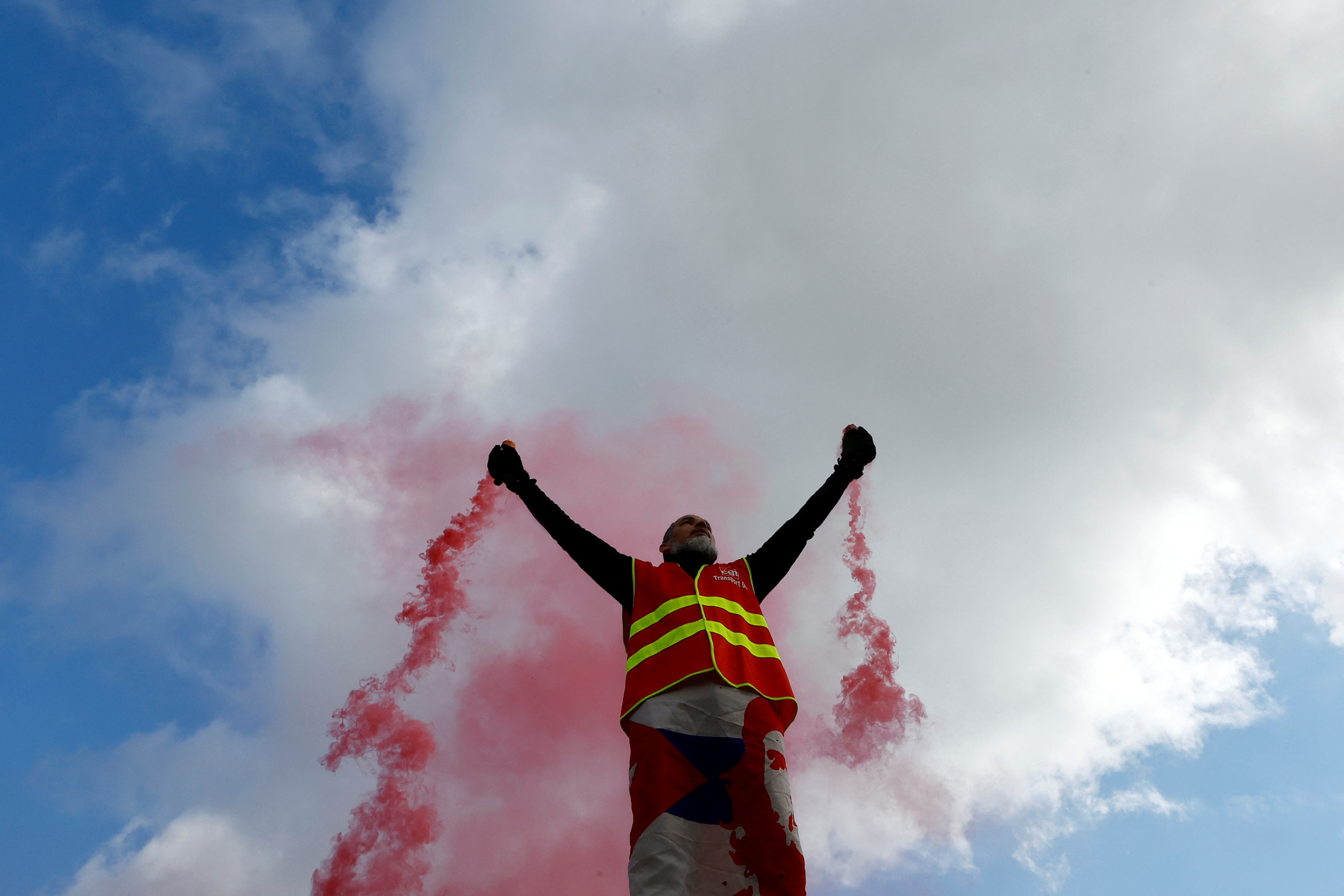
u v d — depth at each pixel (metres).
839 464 5.48
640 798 3.96
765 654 4.64
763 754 4.09
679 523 5.31
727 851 3.80
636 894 3.68
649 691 4.28
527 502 4.99
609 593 4.92
